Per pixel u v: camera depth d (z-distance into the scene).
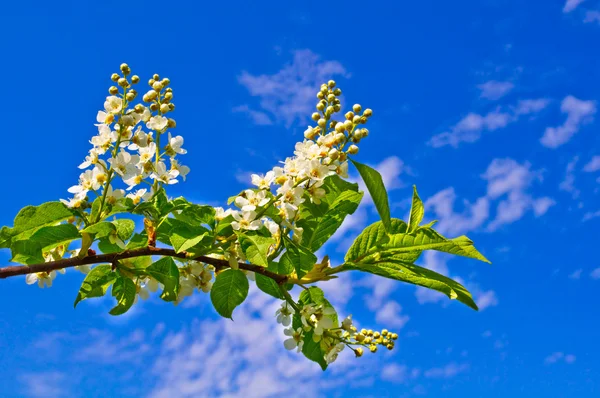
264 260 0.71
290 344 0.77
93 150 0.73
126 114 0.73
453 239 0.73
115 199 0.73
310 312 0.75
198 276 0.77
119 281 0.76
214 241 0.74
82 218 0.73
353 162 0.71
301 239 0.76
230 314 0.76
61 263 0.72
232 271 0.75
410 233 0.73
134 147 0.73
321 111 0.75
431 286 0.73
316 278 0.75
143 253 0.73
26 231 0.72
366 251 0.75
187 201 0.75
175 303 0.77
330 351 0.76
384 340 0.76
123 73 0.73
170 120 0.76
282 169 0.74
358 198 0.76
